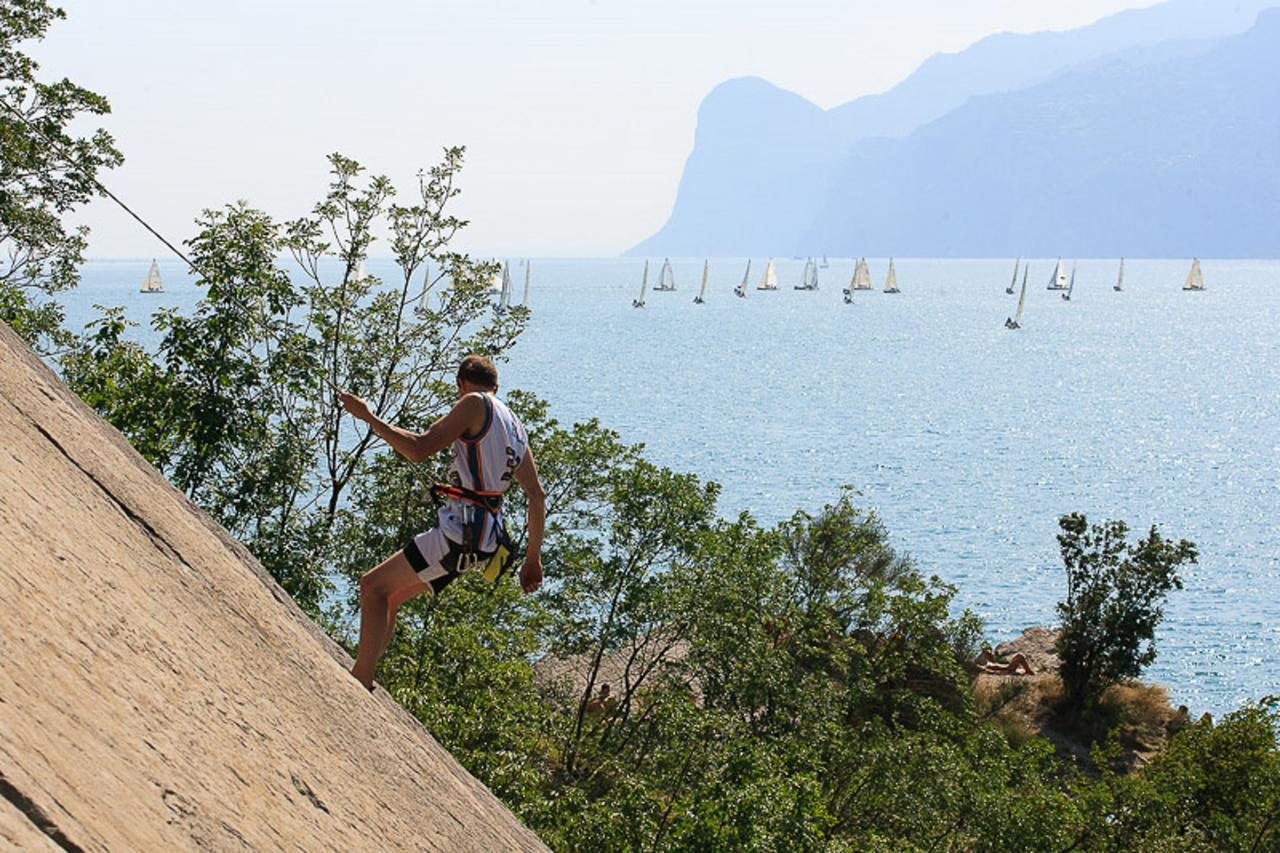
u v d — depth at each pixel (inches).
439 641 826.2
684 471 3826.3
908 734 1083.3
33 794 78.6
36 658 95.5
